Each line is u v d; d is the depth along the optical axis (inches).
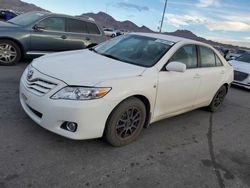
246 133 209.5
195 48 202.1
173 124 201.0
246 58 429.1
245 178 143.6
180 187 126.6
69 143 146.4
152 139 169.5
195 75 193.2
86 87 130.6
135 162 140.3
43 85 137.3
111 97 135.2
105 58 170.7
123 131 149.6
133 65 161.9
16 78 255.8
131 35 204.1
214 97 235.8
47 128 134.7
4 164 121.5
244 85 377.1
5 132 148.0
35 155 131.8
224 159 160.6
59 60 159.6
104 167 131.4
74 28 346.0
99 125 135.8
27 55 314.0
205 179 136.4
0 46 294.7
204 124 213.3
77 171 125.0
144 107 156.9
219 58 235.1
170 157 151.7
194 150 165.5
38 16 322.0
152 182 126.4
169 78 168.1
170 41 189.0
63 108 128.6
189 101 198.1
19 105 186.2
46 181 115.0
